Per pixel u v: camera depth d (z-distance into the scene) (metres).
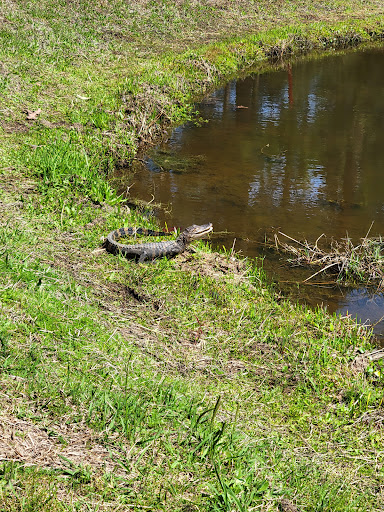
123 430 4.17
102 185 9.09
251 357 5.79
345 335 6.39
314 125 13.80
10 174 8.67
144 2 21.62
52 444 3.87
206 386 5.16
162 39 19.08
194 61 16.95
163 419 4.43
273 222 9.10
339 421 5.14
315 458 4.62
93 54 15.84
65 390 4.36
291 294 7.32
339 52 21.88
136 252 7.05
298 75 18.38
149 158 11.54
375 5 28.05
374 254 8.09
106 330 5.45
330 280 7.70
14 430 3.85
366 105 15.44
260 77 17.97
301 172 11.09
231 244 8.37
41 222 7.35
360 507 4.20
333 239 8.65
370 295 7.43
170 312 6.17
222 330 6.09
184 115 13.96
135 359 5.12
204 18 22.14
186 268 7.12
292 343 6.07
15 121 10.78
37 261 6.22
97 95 12.80
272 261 8.01
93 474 3.76
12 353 4.56
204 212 9.35
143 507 3.63
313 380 5.58
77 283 6.17
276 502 3.97
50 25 16.81
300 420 5.05
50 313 5.31
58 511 3.41
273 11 24.72
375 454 4.80
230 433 4.52
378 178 10.94
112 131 11.56
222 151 12.02
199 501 3.79
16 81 12.44
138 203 9.49
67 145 9.95
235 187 10.34
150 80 14.31
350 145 12.58
